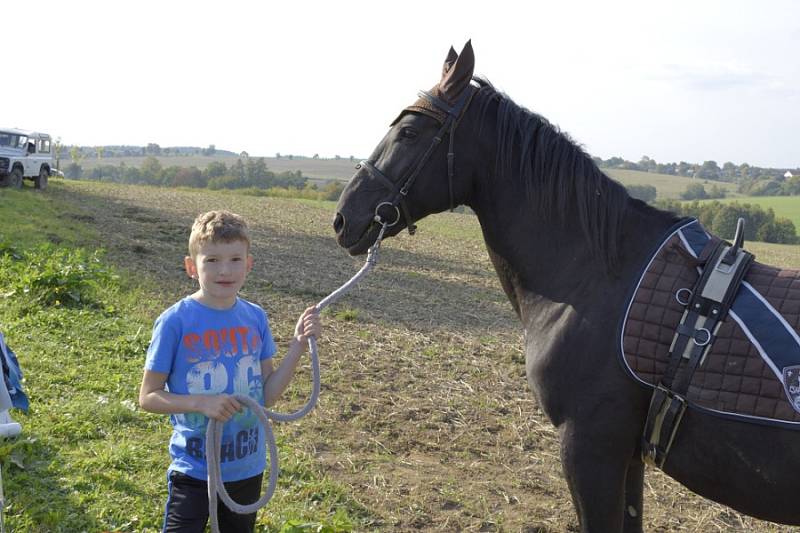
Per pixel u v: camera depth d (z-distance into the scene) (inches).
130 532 140.6
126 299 327.6
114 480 156.3
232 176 3102.9
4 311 279.9
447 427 221.6
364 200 120.6
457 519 161.9
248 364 102.5
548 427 227.9
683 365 99.6
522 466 197.2
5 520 137.6
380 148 122.4
